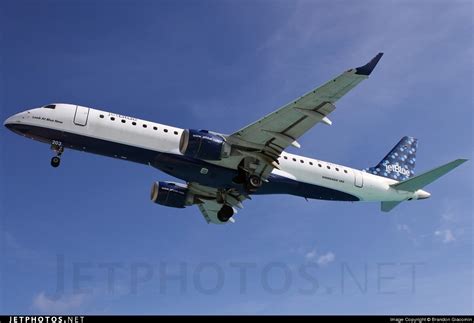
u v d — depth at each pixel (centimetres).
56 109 2780
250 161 2847
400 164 3703
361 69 2306
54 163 2780
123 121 2800
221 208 3170
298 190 3108
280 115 2616
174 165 2811
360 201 3350
